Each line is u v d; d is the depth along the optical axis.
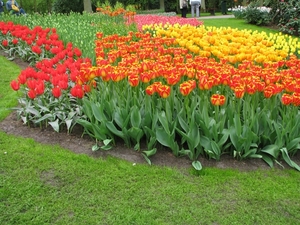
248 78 4.24
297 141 4.05
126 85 4.71
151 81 4.94
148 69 4.70
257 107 4.50
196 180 3.82
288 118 4.23
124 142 4.52
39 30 8.63
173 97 4.50
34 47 6.96
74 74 4.81
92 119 4.51
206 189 3.69
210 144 4.07
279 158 4.25
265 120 4.22
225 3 27.33
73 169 3.96
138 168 3.99
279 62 5.36
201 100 4.40
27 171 3.91
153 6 34.44
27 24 10.85
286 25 14.23
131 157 4.21
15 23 11.29
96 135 4.29
